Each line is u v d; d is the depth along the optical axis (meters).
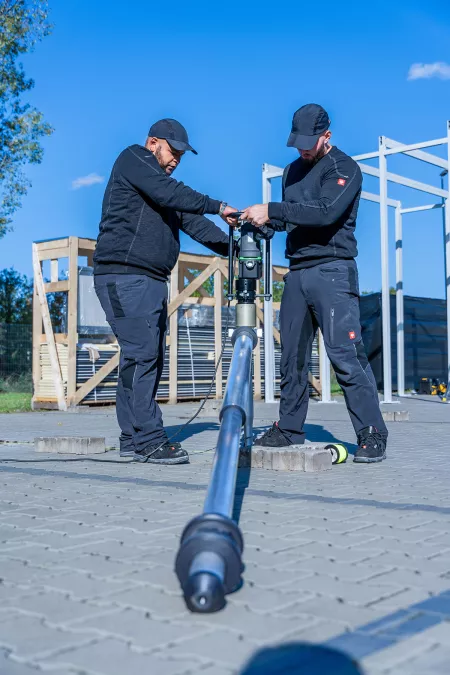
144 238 4.71
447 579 2.06
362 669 1.42
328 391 13.79
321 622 1.70
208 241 4.92
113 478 4.03
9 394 16.52
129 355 4.75
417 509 3.08
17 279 25.06
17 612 1.80
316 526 2.75
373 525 2.77
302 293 4.63
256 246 4.06
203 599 1.68
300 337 4.68
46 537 2.61
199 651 1.53
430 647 1.54
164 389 13.99
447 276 13.84
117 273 4.75
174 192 4.46
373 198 14.88
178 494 3.49
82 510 3.10
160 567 2.20
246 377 3.22
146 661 1.48
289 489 3.62
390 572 2.13
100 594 1.94
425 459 4.92
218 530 1.80
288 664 1.45
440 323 19.08
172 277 14.14
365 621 1.70
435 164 13.71
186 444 5.82
